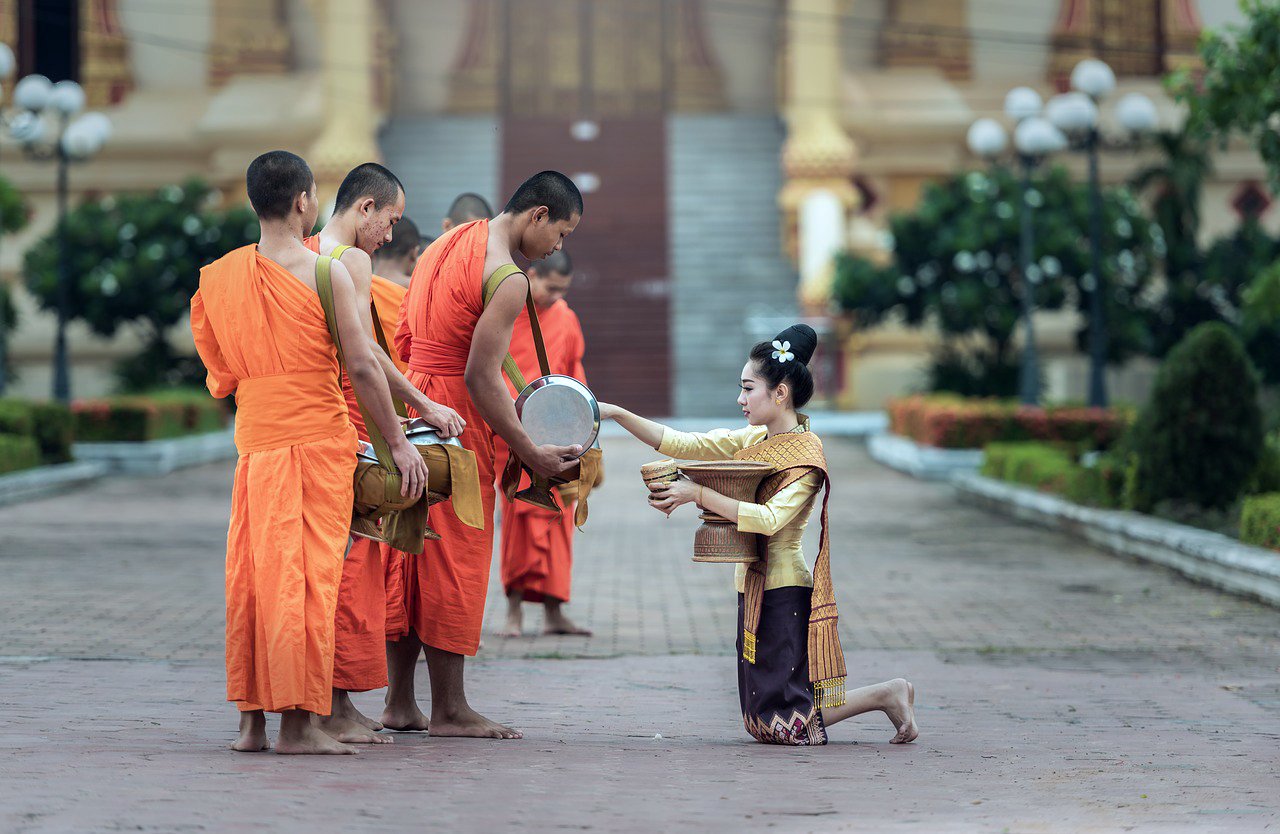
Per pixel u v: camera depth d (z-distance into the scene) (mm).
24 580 18688
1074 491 24422
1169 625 16250
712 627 16234
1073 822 7660
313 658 8867
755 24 61625
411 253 12906
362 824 7188
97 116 39469
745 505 9773
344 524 9141
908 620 16641
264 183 9109
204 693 11938
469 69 61281
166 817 7215
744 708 10250
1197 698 12375
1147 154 54438
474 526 9805
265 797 7723
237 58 56469
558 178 9992
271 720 10953
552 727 10867
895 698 10211
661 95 62000
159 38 57000
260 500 8984
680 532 25109
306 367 9055
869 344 53406
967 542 23609
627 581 19734
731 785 8492
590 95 62188
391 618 10016
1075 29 56812
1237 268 43906
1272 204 54969
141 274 43688
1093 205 35156
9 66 34188
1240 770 9273
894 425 40156
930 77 56750
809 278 51750
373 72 55375
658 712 11633
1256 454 21344
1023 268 39875
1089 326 42688
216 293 9141
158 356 46094
